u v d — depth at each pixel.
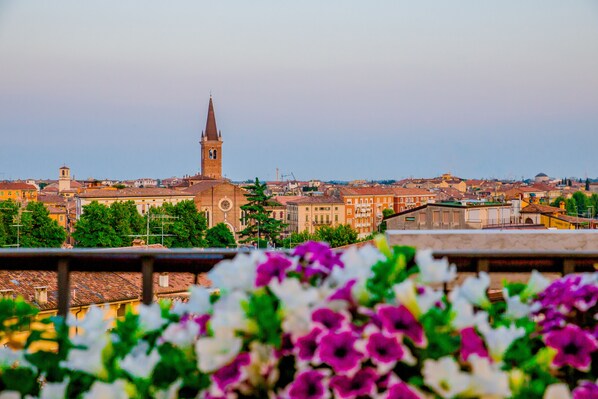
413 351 2.04
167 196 154.75
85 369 2.18
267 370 2.02
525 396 1.98
